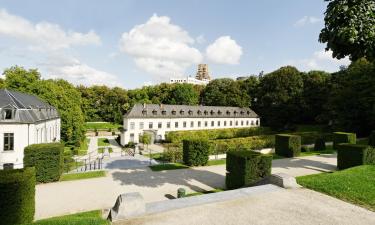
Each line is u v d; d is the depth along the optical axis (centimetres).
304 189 1026
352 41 1027
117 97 9019
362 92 4172
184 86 8300
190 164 2430
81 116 5066
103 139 6225
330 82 5994
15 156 2662
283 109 6241
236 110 6856
